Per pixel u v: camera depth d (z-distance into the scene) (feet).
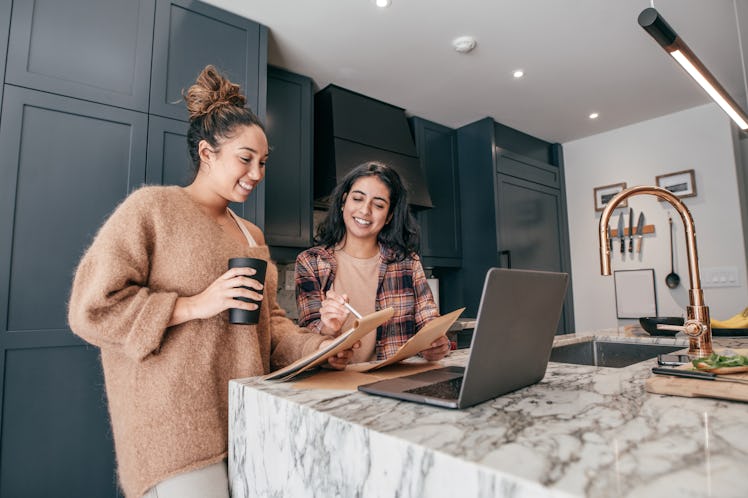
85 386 5.21
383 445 1.44
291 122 8.56
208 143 3.00
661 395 2.01
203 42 6.62
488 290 1.74
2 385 4.75
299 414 1.86
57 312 5.11
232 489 2.47
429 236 10.80
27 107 5.14
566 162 13.02
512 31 7.57
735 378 2.03
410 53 8.19
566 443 1.34
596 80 9.28
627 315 11.47
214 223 2.93
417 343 2.68
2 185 4.91
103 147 5.61
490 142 11.01
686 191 10.64
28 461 4.83
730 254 9.96
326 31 7.51
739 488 1.01
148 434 2.48
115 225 2.56
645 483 1.04
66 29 5.49
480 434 1.43
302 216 8.45
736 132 10.51
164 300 2.46
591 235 12.33
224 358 2.75
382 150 9.55
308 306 4.20
